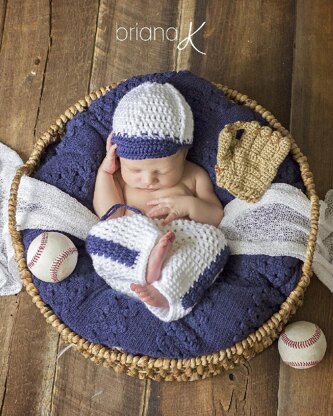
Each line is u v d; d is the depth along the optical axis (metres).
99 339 1.45
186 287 1.42
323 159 1.74
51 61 1.87
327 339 1.60
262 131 1.55
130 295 1.47
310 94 1.80
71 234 1.54
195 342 1.42
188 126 1.53
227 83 1.84
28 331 1.66
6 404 1.61
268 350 1.60
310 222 1.52
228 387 1.58
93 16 1.90
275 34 1.86
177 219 1.55
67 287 1.47
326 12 1.87
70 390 1.61
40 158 1.64
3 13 1.90
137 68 1.86
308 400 1.56
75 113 1.66
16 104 1.84
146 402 1.59
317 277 1.64
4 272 1.67
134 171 1.54
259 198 1.53
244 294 1.46
